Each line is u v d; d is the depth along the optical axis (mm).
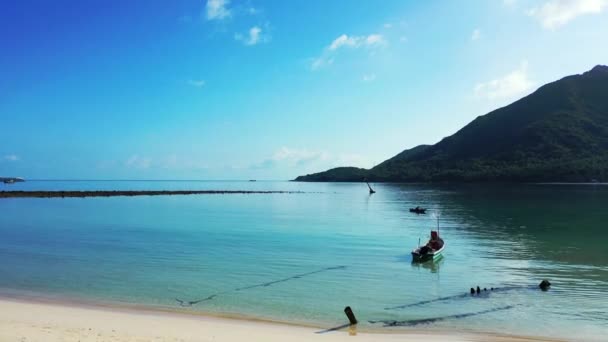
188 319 19172
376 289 25891
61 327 16016
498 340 17141
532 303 22984
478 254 38500
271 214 84688
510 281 28203
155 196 161625
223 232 54281
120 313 19812
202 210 95375
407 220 70562
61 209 94875
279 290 25391
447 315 20875
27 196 141500
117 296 23594
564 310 21781
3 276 28172
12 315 18062
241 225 63250
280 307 21938
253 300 23188
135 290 24984
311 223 66188
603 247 42250
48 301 22094
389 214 83000
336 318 20219
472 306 22453
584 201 103562
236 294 24391
